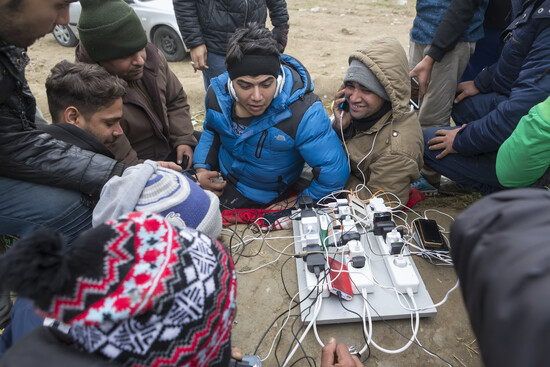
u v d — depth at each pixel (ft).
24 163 5.71
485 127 6.85
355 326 5.70
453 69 8.80
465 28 8.20
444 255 6.63
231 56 6.21
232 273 2.79
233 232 7.66
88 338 2.25
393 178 7.31
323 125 7.32
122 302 2.11
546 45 6.01
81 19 6.93
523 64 6.86
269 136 7.34
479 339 1.69
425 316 5.69
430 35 9.30
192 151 9.34
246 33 6.27
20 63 5.32
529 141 5.33
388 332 5.60
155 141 8.73
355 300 5.80
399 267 5.91
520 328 1.44
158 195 3.88
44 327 2.57
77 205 6.23
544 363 1.33
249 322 5.94
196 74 17.99
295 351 5.48
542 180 5.86
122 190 3.83
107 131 6.55
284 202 8.27
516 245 1.66
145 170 4.01
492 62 9.89
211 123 7.89
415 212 7.93
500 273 1.63
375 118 7.36
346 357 4.46
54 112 6.48
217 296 2.49
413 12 26.68
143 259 2.27
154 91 8.20
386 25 24.47
